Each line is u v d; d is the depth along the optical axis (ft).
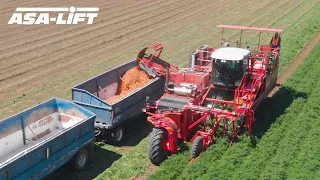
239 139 55.06
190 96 55.83
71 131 46.26
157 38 106.93
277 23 122.01
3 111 64.54
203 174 47.21
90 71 83.41
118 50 97.35
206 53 69.87
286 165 49.39
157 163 50.62
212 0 156.35
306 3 149.18
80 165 49.21
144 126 61.72
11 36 106.63
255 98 58.90
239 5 147.54
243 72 56.70
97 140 56.44
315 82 75.31
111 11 136.15
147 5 146.51
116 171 49.14
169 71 62.34
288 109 64.18
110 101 60.34
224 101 55.36
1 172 38.70
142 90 58.75
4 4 137.28
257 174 47.39
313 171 48.37
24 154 40.86
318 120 61.00
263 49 70.03
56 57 92.02
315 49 94.53
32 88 74.43
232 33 111.34
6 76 80.02
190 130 54.49
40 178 43.47
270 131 57.62
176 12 136.67
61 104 54.03
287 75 80.48
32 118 51.67
